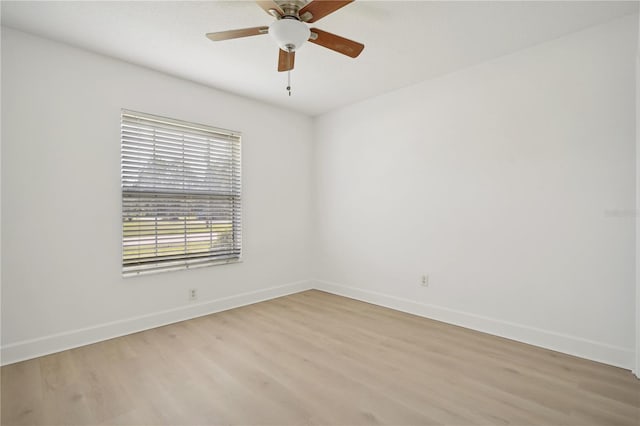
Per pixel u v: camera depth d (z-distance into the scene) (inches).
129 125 113.3
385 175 144.2
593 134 91.7
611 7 82.3
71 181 101.3
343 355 95.8
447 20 87.7
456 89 120.3
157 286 119.8
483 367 88.0
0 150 89.7
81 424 65.0
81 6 81.2
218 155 137.9
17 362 90.7
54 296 98.1
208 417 67.2
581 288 93.9
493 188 111.2
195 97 129.6
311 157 176.7
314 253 177.2
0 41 89.5
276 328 117.8
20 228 92.7
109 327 108.2
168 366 88.9
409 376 83.5
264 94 143.4
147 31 93.1
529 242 103.5
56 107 98.6
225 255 140.4
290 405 71.3
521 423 65.0
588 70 92.4
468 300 118.0
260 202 153.6
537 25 90.6
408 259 136.2
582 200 93.7
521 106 104.7
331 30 92.7
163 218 121.4
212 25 90.1
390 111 141.6
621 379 81.1
